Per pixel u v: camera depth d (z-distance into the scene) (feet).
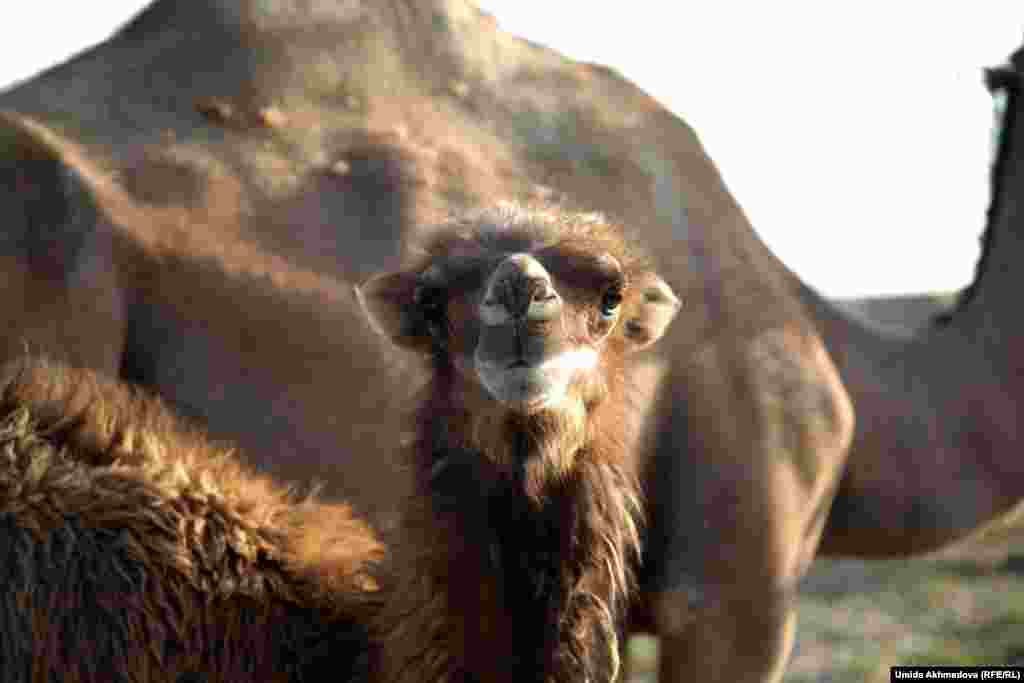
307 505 23.27
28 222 26.91
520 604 21.21
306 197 28.71
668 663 30.14
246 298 27.86
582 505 21.31
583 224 23.22
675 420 30.01
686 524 29.86
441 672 20.90
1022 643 60.08
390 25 30.73
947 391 33.06
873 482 32.17
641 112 31.91
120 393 23.09
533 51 32.24
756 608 29.86
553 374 18.95
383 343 28.14
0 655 20.31
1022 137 34.14
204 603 21.31
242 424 27.91
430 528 21.12
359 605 21.94
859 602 69.77
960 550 81.41
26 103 28.99
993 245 34.01
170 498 21.72
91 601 20.80
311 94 29.86
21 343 26.68
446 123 30.19
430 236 22.65
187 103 29.40
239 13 30.01
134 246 27.53
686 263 30.60
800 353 30.91
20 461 21.36
